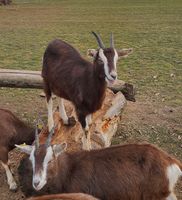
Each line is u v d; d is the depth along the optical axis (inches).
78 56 120.9
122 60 227.8
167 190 91.4
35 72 152.7
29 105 160.2
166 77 193.8
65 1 571.8
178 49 254.8
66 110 131.6
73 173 91.5
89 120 116.6
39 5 529.3
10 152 121.6
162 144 129.6
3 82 150.9
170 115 149.2
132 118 146.3
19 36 310.7
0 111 113.7
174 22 365.7
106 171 91.0
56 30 337.7
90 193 91.0
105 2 545.3
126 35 309.7
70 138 117.6
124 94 147.6
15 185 108.3
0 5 515.2
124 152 92.4
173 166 91.0
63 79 118.3
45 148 87.1
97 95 112.0
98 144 117.2
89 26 356.5
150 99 164.7
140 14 424.2
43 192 91.6
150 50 253.8
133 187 90.4
